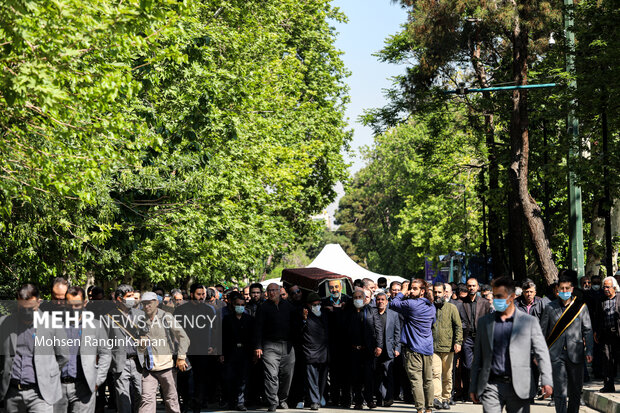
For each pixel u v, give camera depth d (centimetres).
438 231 12088
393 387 3400
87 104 2198
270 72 6944
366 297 3444
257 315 3153
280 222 7056
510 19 4938
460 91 4928
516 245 5859
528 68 6059
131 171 3594
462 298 3412
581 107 4406
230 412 3189
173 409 2478
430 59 6103
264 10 6650
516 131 5022
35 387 1862
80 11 1923
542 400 3278
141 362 2433
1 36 1870
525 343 1792
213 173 4316
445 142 7150
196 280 6328
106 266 3812
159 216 4041
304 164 7706
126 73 2475
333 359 3366
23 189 2406
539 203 7288
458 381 3394
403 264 15900
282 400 3238
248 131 5931
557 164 4556
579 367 2470
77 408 2008
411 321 2884
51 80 1898
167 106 3822
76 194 2411
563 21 4822
